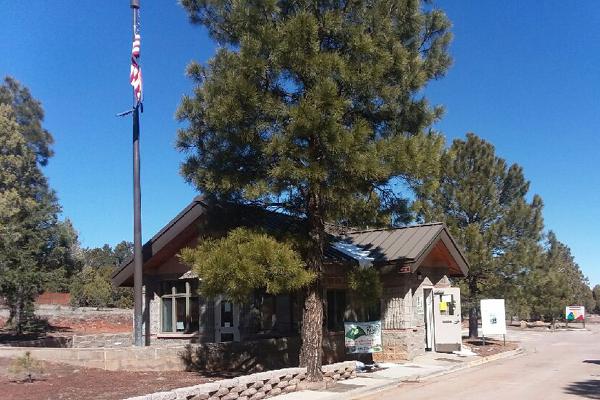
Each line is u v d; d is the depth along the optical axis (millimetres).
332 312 19578
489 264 25562
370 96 12719
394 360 19062
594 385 14062
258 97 12297
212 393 11094
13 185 34062
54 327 34469
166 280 20656
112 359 15133
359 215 13719
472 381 15039
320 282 13969
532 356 22312
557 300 46531
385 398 12461
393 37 12836
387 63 12523
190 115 13469
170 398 10359
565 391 13086
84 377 13586
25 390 11734
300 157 12141
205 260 12219
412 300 19609
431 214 26000
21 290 29469
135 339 16734
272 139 12016
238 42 13422
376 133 13516
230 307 18844
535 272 26109
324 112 11930
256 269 11711
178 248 19922
